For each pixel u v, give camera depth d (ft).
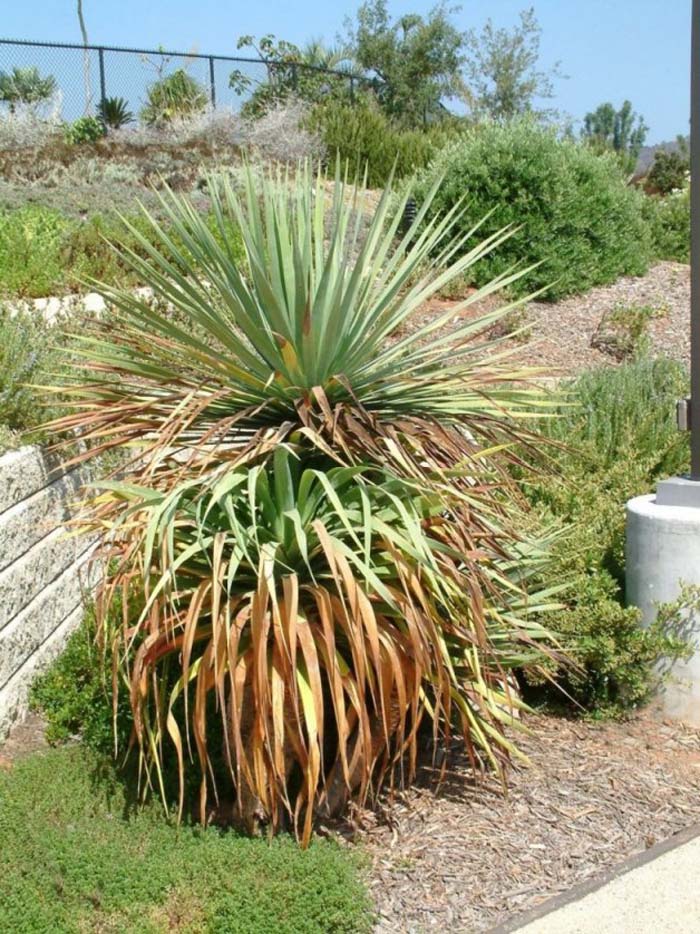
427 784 14.57
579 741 16.14
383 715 12.05
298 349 12.81
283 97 71.67
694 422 16.76
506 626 14.19
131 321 14.66
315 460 13.79
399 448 12.34
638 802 14.30
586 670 16.79
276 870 11.76
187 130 60.13
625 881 12.51
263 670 11.39
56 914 11.09
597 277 42.16
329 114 66.23
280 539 12.82
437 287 14.23
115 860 11.84
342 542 12.44
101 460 19.74
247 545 12.88
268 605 12.49
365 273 14.32
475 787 14.55
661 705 16.81
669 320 39.58
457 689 13.66
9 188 49.24
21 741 15.40
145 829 12.69
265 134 60.64
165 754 14.15
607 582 17.16
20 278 32.63
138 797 13.57
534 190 40.11
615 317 37.09
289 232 13.37
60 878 11.58
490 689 13.88
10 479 16.12
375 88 116.37
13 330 19.60
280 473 12.27
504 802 14.16
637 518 16.74
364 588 12.82
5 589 15.60
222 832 13.03
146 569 11.38
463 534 12.93
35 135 59.77
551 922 11.73
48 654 17.24
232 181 49.62
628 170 80.64
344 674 12.30
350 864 12.24
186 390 13.78
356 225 14.25
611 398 24.16
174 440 13.48
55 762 14.20
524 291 40.04
